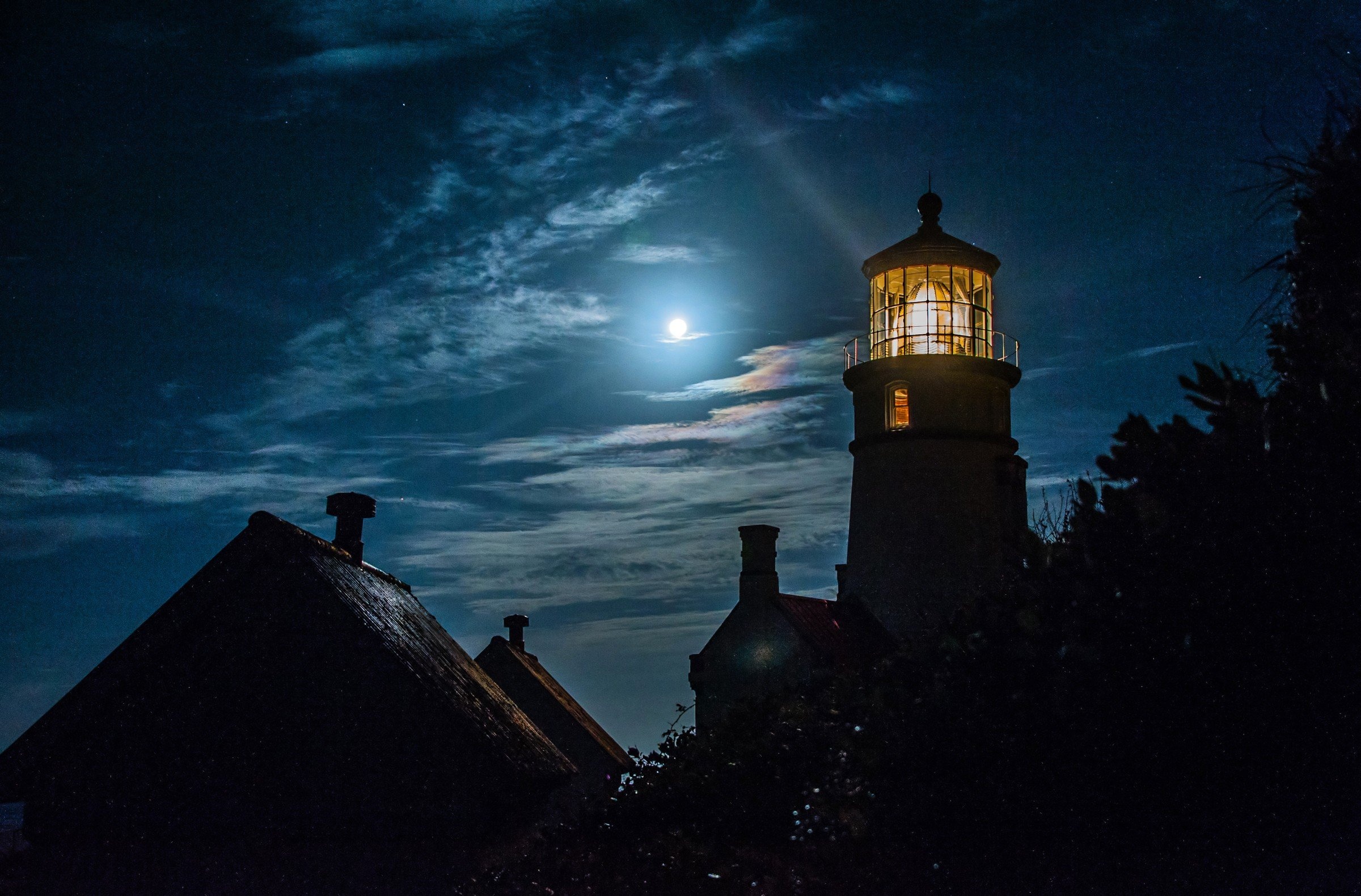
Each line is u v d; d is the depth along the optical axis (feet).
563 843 42.65
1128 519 25.82
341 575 44.47
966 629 31.24
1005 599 30.19
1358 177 24.73
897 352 108.47
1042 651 27.48
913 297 109.09
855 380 110.01
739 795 38.96
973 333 108.88
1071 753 25.59
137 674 40.22
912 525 104.53
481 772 39.14
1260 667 23.35
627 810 43.93
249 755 39.63
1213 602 23.91
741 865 35.17
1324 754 22.84
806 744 38.55
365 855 38.47
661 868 36.86
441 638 53.83
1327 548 22.95
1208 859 23.89
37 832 38.73
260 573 41.09
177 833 38.88
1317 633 22.93
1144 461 26.30
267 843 38.73
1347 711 22.67
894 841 29.09
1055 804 25.99
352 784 39.24
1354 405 23.08
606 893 36.70
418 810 38.78
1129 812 24.89
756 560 101.24
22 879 37.35
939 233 110.42
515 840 45.03
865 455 108.88
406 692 39.88
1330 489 23.11
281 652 40.40
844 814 30.66
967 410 106.01
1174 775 24.25
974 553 103.04
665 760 47.16
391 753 39.47
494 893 37.42
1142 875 24.50
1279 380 25.98
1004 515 105.40
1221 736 23.75
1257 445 24.59
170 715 40.04
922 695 30.37
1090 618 25.72
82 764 39.45
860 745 31.35
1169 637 24.40
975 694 28.53
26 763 39.17
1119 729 24.77
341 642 40.42
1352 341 23.39
